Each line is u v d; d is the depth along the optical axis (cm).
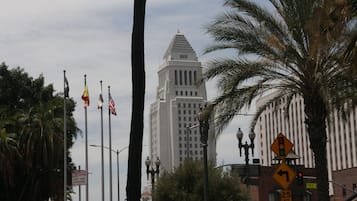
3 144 5100
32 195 5478
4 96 6278
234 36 2602
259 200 7750
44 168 5438
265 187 7812
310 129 2602
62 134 5581
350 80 2497
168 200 5375
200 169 5434
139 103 1725
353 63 1966
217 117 2728
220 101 2692
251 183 5056
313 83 2564
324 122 2605
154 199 5469
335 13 2089
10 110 6000
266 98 3356
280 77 2647
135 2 1758
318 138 2589
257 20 2602
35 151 5353
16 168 5375
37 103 6138
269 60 2605
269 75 2648
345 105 2942
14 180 5259
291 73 2639
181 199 5325
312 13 2430
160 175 6141
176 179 5444
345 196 8706
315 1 2486
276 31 2595
